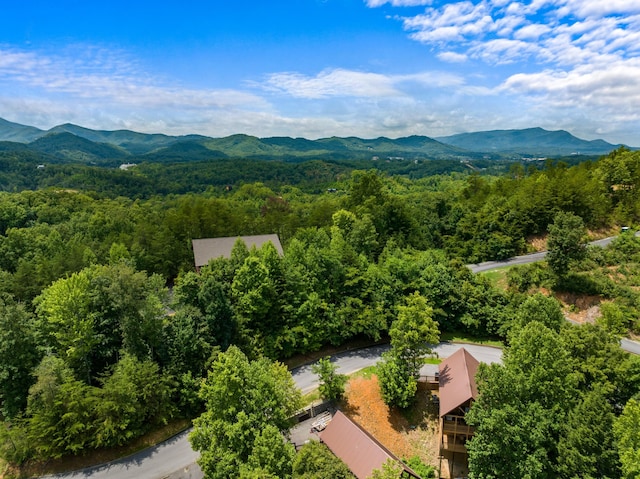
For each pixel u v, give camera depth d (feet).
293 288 185.37
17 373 135.33
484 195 386.52
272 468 93.30
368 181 347.97
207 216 300.81
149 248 265.75
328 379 150.00
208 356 151.84
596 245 235.81
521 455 97.14
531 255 276.82
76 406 128.98
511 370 110.32
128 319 145.28
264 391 111.04
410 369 147.64
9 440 125.80
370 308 191.52
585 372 119.24
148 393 136.26
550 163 397.19
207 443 108.47
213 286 159.94
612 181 309.01
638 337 172.86
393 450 133.28
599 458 92.32
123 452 137.18
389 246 264.93
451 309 208.13
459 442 127.95
